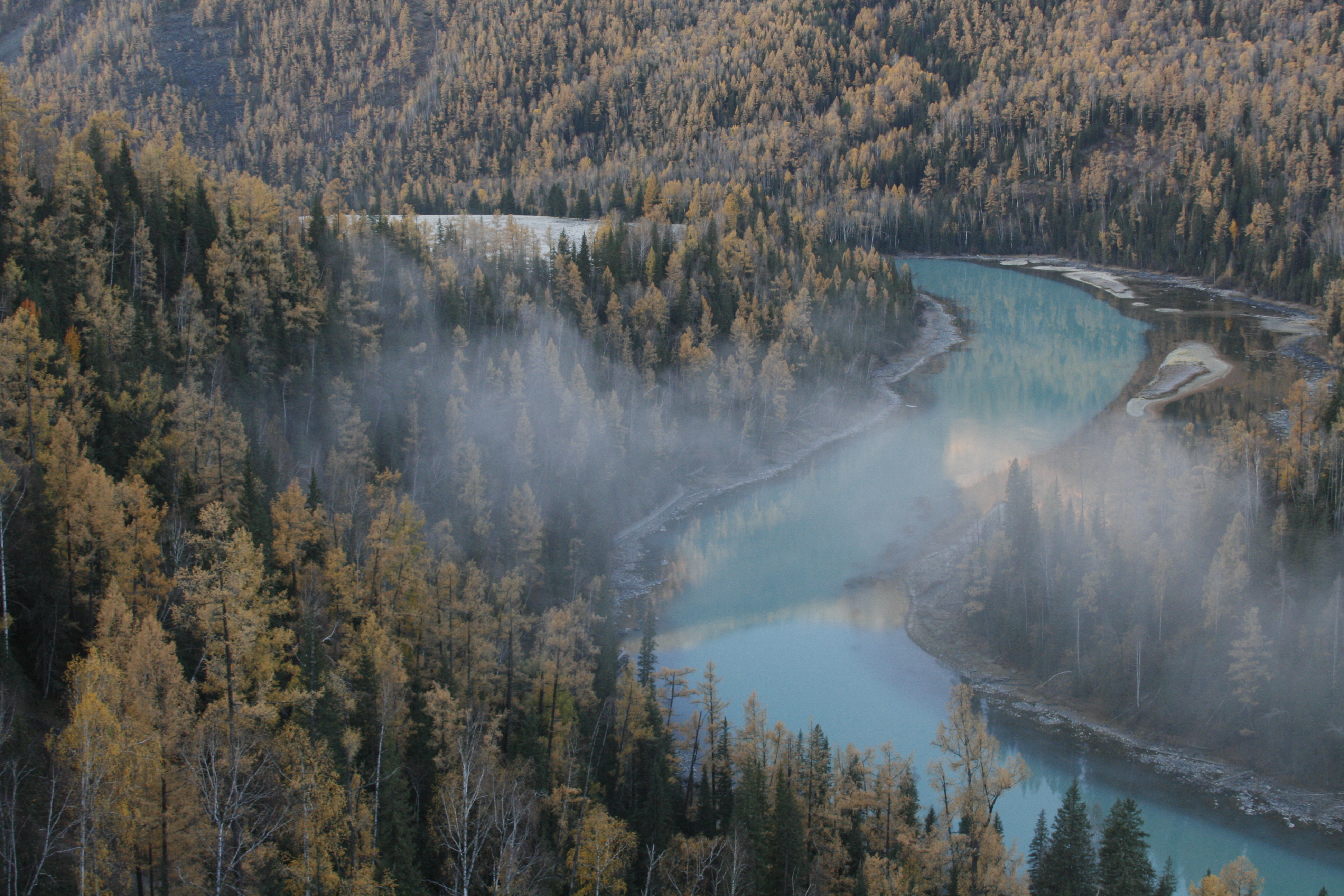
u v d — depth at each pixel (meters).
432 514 95.62
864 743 70.75
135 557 51.12
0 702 36.91
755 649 85.06
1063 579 80.62
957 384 170.38
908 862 51.88
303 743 38.44
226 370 88.69
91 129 113.50
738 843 46.91
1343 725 66.12
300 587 59.62
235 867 34.09
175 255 104.50
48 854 30.81
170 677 38.44
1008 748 71.44
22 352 57.06
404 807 43.56
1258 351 179.62
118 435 65.38
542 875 42.38
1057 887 51.47
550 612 68.56
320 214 128.62
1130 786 67.06
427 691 55.62
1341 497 84.00
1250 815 63.97
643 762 59.81
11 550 47.38
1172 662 73.44
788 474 131.62
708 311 144.62
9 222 90.00
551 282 146.00
